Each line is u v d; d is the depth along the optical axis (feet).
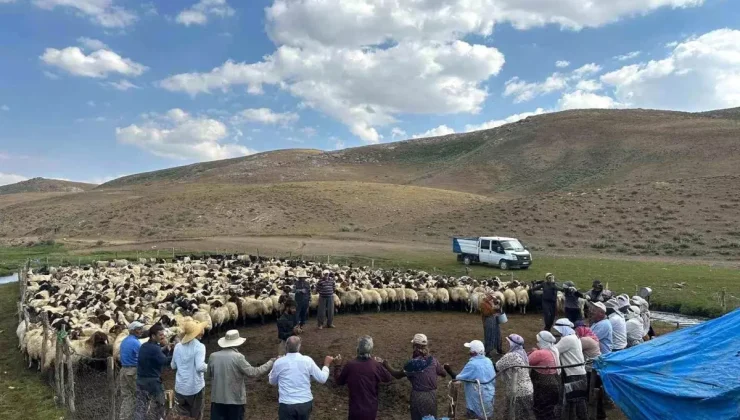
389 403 41.04
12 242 207.31
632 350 31.17
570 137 445.78
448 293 78.18
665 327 68.95
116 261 120.67
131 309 59.41
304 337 59.47
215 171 520.42
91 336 46.65
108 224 238.27
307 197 281.74
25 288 76.23
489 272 118.11
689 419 26.48
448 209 274.36
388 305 78.02
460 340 59.16
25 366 50.03
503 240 125.70
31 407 39.32
